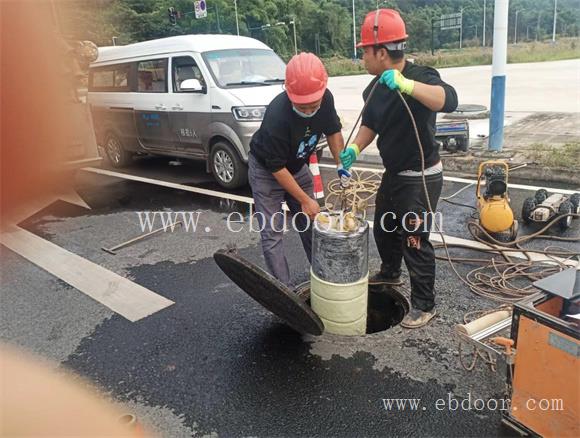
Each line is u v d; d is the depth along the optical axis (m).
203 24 48.12
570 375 1.89
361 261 2.94
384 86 2.81
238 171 6.38
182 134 6.94
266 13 54.06
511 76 18.88
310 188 3.53
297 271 4.07
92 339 3.18
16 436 0.61
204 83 6.42
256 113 6.02
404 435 2.28
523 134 7.98
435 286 3.64
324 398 2.54
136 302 3.65
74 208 6.05
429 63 33.22
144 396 2.61
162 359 2.94
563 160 6.12
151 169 8.23
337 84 23.19
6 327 3.35
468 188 5.91
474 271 3.85
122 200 6.38
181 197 6.40
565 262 3.89
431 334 3.04
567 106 10.73
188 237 4.96
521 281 3.66
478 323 2.48
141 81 7.48
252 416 2.45
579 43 39.22
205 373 2.79
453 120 7.23
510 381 2.18
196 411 2.49
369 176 6.76
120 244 4.81
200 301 3.62
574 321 1.93
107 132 8.37
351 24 56.03
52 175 0.34
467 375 2.65
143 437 2.32
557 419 2.00
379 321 3.70
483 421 2.33
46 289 3.90
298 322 2.88
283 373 2.75
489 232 4.37
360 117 3.06
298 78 2.63
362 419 2.39
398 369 2.73
